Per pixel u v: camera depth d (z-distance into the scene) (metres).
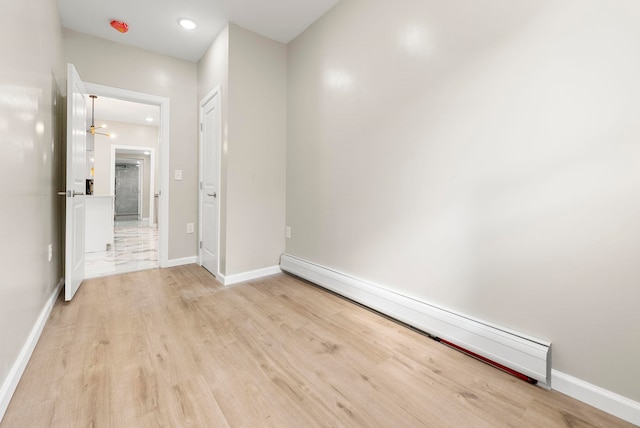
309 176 2.80
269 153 2.99
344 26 2.38
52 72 2.21
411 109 1.89
